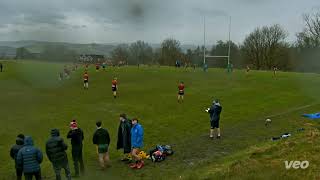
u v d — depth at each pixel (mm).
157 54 135500
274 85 52938
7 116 34875
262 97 42406
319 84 53562
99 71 78688
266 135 25297
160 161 21047
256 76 65562
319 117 29516
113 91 45375
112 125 31047
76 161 19250
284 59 114625
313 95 43188
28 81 62719
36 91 50844
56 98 44750
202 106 37750
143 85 55219
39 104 40969
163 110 36375
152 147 24438
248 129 27578
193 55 133000
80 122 32219
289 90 47719
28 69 85250
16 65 95938
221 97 42969
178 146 24078
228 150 22391
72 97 45438
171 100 41688
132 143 20422
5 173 20328
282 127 27203
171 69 84000
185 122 31031
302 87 50594
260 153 19219
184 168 19531
